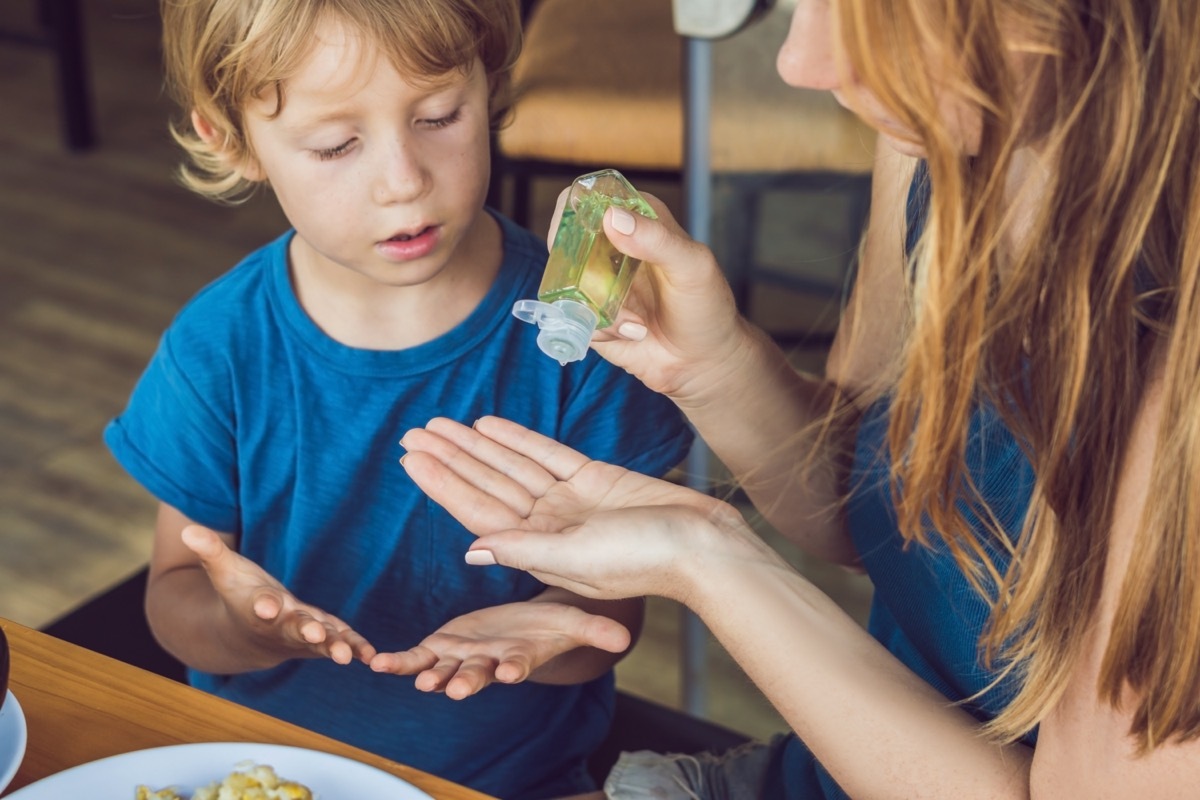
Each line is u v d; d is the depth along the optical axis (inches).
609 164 65.3
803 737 36.8
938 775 35.7
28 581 74.0
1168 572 31.4
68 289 101.8
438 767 44.7
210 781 31.7
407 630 44.8
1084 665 33.7
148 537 78.2
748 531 37.6
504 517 38.1
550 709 45.2
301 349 43.0
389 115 38.2
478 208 40.4
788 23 61.2
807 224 108.0
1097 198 30.8
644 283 40.0
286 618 36.9
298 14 36.8
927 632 39.0
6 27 138.1
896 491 37.9
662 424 45.1
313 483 43.7
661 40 68.4
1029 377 33.7
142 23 147.3
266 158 39.5
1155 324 32.1
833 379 44.7
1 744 32.0
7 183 117.1
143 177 119.7
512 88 44.0
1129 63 29.9
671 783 41.0
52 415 87.9
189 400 43.1
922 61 29.9
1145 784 33.1
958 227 31.1
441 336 42.9
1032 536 34.6
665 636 72.8
